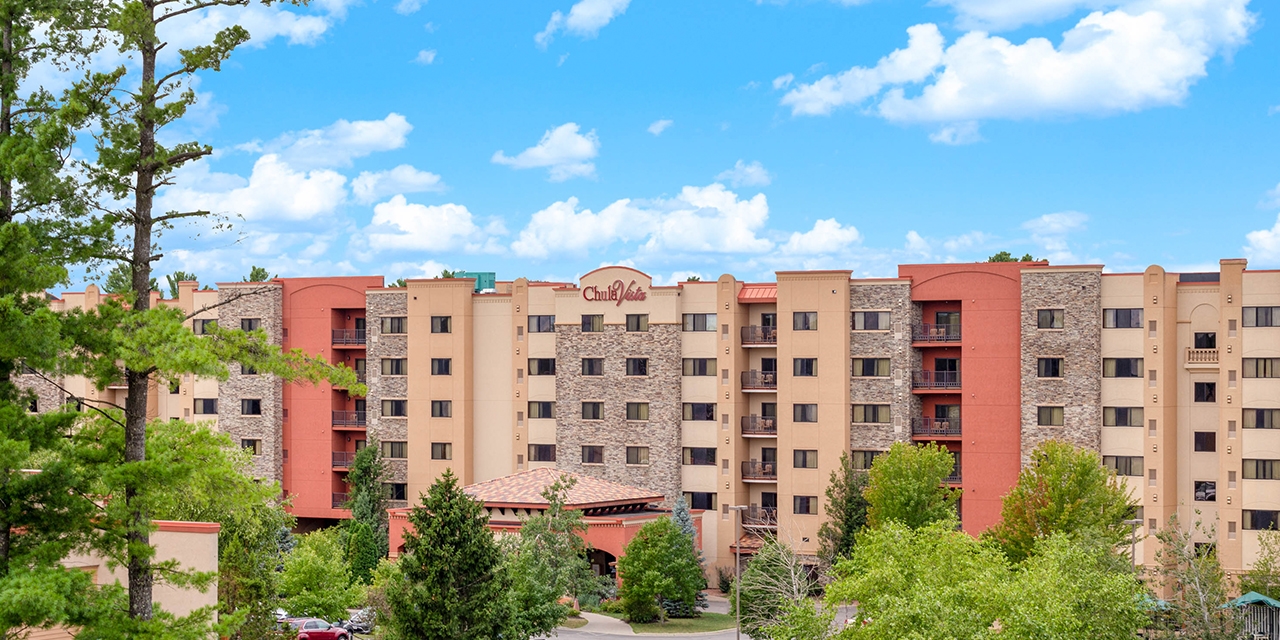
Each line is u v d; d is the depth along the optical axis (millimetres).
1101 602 44938
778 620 61719
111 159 30266
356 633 70250
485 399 97625
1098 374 82750
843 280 87938
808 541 87688
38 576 28219
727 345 91062
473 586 48812
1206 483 81312
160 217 31938
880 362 87688
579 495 83812
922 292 87438
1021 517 70750
